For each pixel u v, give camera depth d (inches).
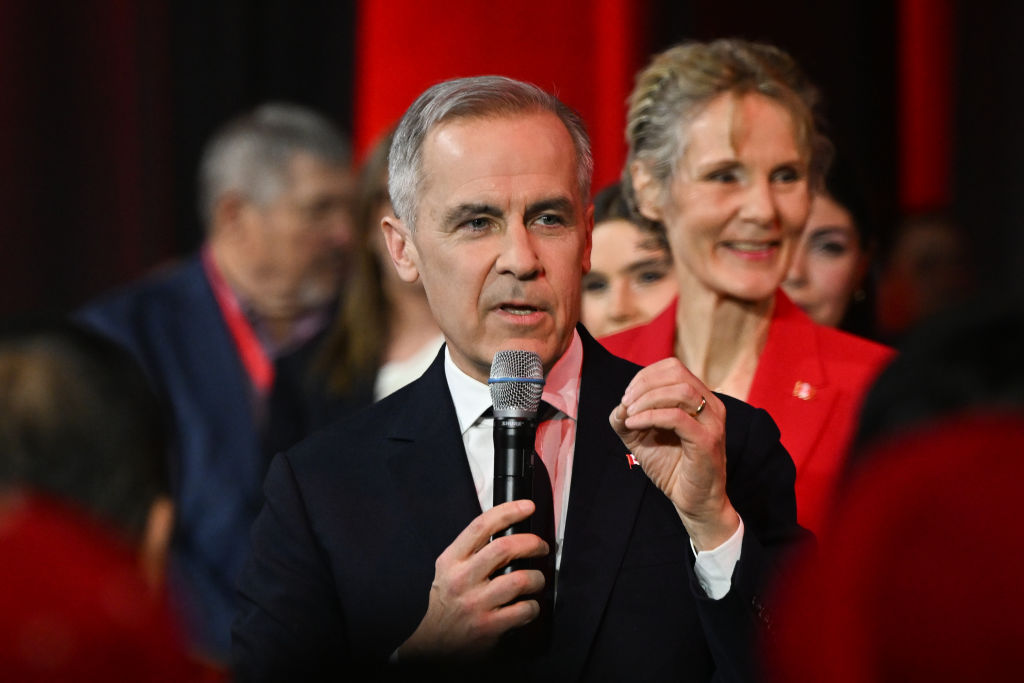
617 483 261.0
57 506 183.8
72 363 200.1
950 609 128.0
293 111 562.6
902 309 573.9
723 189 336.2
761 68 343.9
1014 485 129.5
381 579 257.4
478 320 253.4
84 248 640.4
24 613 155.7
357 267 481.1
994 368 149.6
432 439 269.1
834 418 324.2
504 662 233.0
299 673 250.4
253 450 492.1
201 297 519.8
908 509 132.2
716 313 342.3
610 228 376.2
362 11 628.4
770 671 220.1
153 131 636.1
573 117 264.8
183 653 165.0
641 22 601.3
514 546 226.5
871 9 630.5
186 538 485.1
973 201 669.9
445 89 261.9
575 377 272.2
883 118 634.2
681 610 249.6
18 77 636.7
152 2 634.8
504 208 250.2
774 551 247.0
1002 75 669.3
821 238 388.5
